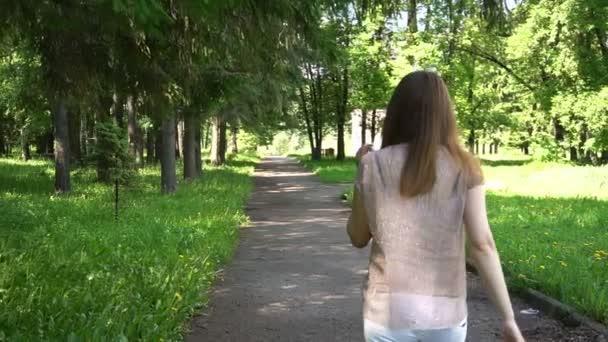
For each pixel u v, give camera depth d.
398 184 2.26
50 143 51.19
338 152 50.09
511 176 27.53
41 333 4.22
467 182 2.26
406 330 2.19
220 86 12.90
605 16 29.69
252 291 7.72
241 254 10.41
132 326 4.59
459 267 2.26
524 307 6.75
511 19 10.82
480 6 10.30
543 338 5.73
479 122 40.28
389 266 2.24
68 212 12.54
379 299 2.25
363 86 40.00
